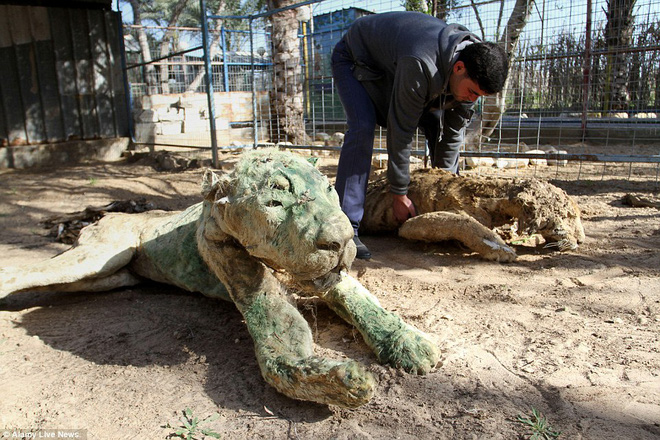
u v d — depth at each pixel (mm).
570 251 4176
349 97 4367
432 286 3582
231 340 2881
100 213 5633
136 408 2256
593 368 2373
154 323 3186
